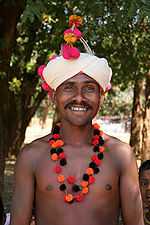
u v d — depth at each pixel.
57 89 2.58
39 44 9.40
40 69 2.74
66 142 2.61
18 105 10.94
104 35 6.64
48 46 8.70
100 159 2.55
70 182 2.50
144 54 7.51
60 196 2.50
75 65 2.51
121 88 11.12
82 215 2.47
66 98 2.54
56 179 2.52
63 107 2.56
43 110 35.31
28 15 3.92
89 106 2.54
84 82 2.52
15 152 12.04
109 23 5.51
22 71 10.73
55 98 2.63
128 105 35.50
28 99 11.17
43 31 8.60
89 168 2.51
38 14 3.96
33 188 2.58
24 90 10.95
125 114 37.28
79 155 2.57
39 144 2.65
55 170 2.53
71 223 2.46
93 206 2.48
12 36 7.32
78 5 5.61
